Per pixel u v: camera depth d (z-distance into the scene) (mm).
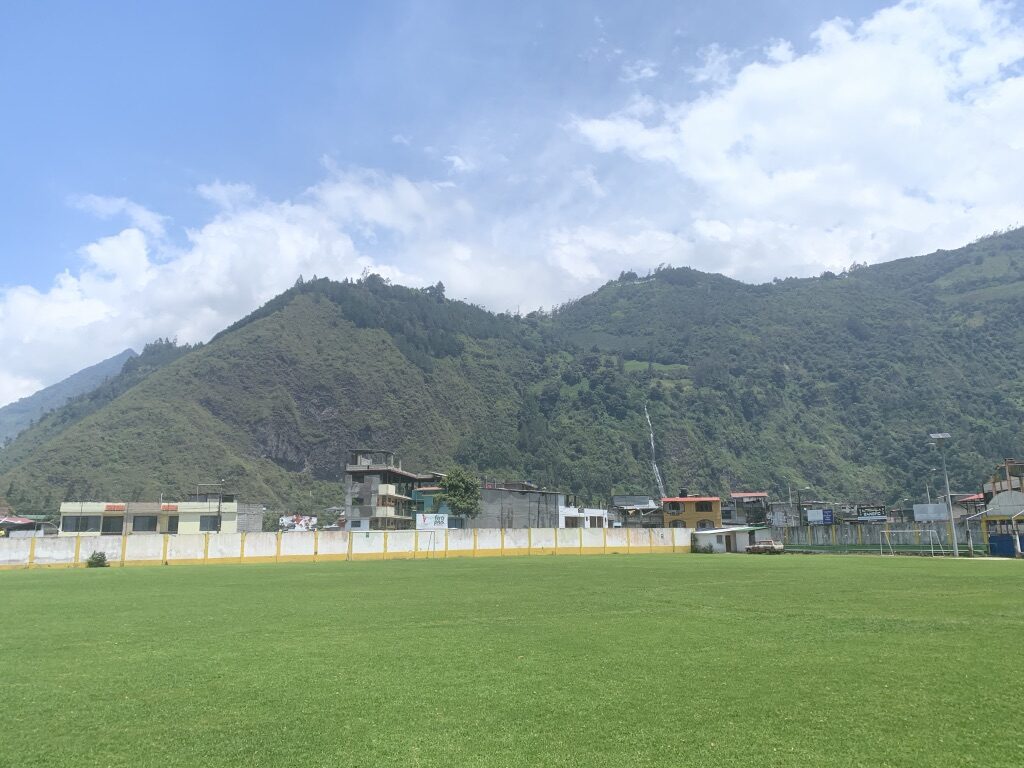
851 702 10461
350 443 186500
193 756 8836
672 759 8383
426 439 192125
